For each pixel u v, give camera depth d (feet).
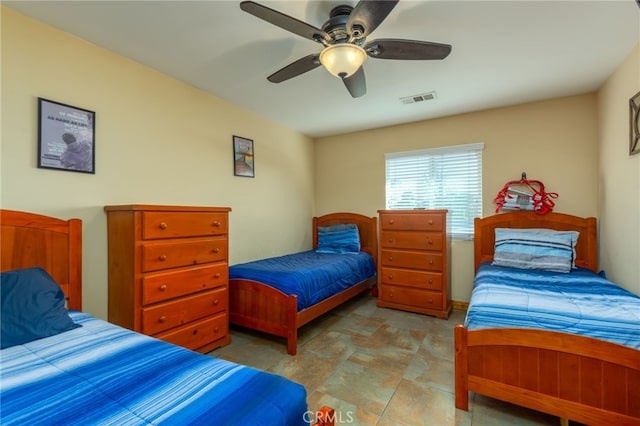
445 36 6.51
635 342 4.63
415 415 5.46
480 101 10.34
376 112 11.43
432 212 10.71
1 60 5.59
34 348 4.05
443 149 11.98
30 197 5.92
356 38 5.29
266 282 8.48
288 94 9.75
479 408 5.66
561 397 4.94
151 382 3.19
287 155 13.41
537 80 8.72
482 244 10.94
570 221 9.75
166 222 6.85
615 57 7.39
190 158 9.14
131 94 7.64
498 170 11.02
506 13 5.76
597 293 6.41
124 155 7.49
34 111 5.98
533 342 5.09
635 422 4.48
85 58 6.77
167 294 6.81
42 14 5.82
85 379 3.25
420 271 10.90
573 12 5.74
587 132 9.70
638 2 4.58
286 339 8.70
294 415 2.96
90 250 6.80
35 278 5.04
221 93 9.73
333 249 13.12
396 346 8.21
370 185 13.79
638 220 6.81
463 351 5.56
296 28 5.04
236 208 10.77
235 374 3.37
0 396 2.94
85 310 6.68
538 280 7.67
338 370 6.97
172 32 6.43
